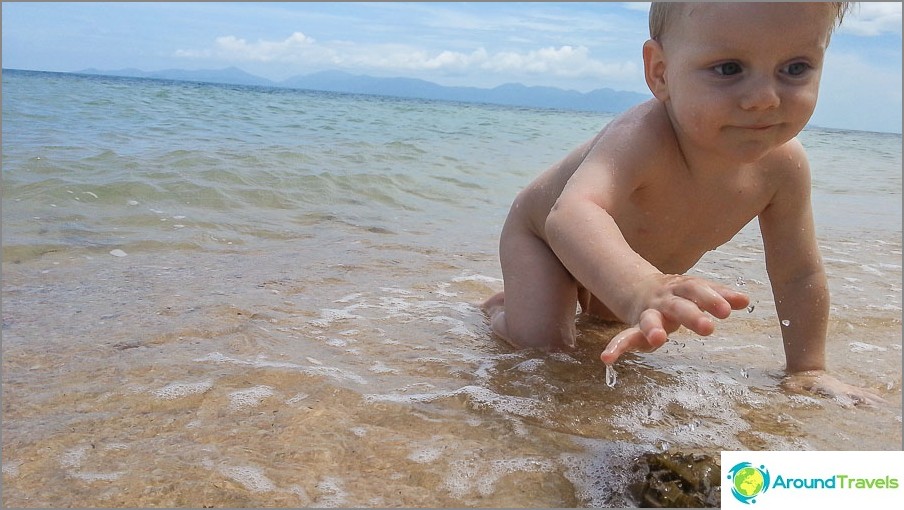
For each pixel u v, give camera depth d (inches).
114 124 116.7
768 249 28.2
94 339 27.9
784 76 21.8
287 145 97.1
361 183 72.4
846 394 24.7
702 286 18.0
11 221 49.1
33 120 114.6
